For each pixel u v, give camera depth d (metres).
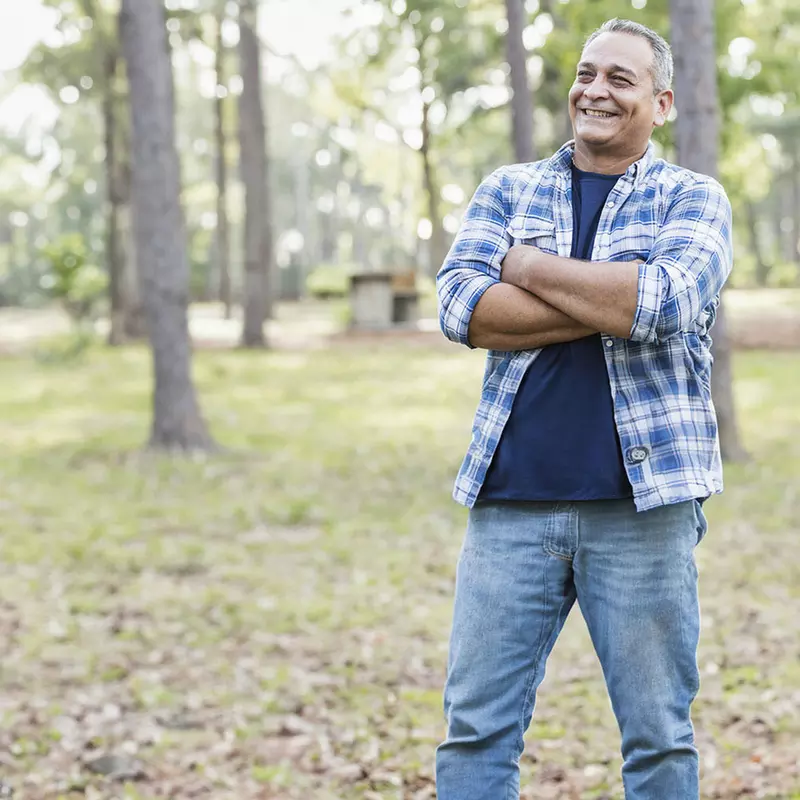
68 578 6.85
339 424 14.05
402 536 7.94
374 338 27.09
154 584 6.72
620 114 2.48
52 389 18.58
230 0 22.05
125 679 5.05
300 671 5.11
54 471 10.78
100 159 57.03
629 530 2.42
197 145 63.72
